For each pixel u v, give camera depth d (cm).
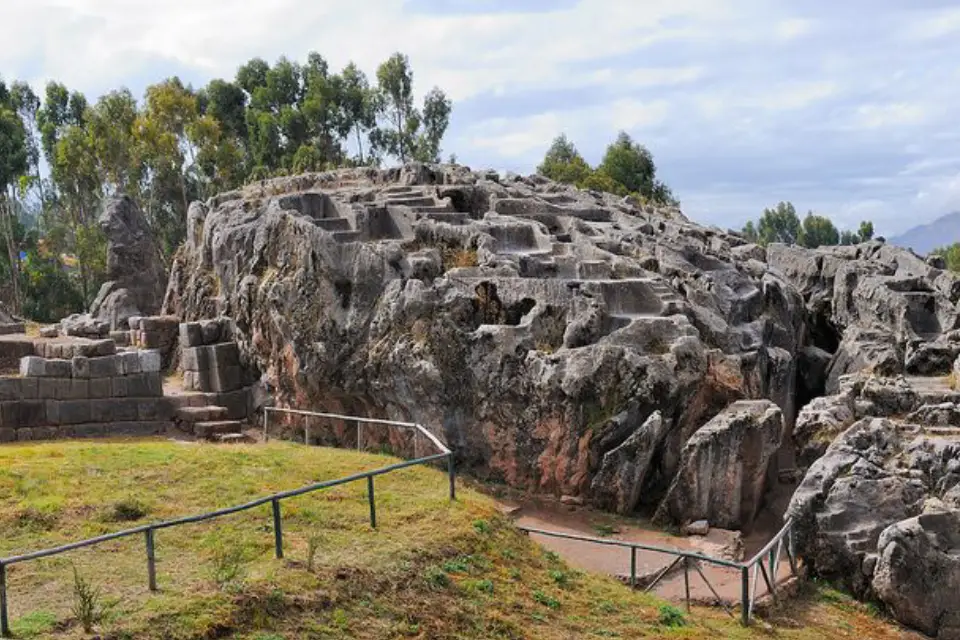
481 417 2669
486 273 2870
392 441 2852
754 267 3541
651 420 2445
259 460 2373
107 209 5056
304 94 8306
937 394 2539
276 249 3250
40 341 3297
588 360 2523
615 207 4266
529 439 2598
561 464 2550
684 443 2520
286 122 7731
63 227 8175
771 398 2916
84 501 1950
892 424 2359
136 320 3897
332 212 3584
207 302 3809
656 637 1734
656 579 2050
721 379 2609
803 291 4088
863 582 2111
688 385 2508
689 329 2616
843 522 2152
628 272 2925
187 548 1748
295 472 2291
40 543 1742
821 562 2172
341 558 1725
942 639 2019
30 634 1336
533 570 1917
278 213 3272
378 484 2217
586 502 2528
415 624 1600
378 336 2833
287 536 1830
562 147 9562
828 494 2181
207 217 4025
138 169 7188
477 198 3753
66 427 3008
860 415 2544
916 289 3450
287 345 3089
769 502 2553
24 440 2923
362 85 8281
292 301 3050
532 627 1688
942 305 3256
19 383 2945
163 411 3177
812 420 2480
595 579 1986
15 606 1449
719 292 3055
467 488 2402
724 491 2380
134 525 1864
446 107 8319
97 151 6956
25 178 6969
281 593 1553
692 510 2394
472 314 2772
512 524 2097
